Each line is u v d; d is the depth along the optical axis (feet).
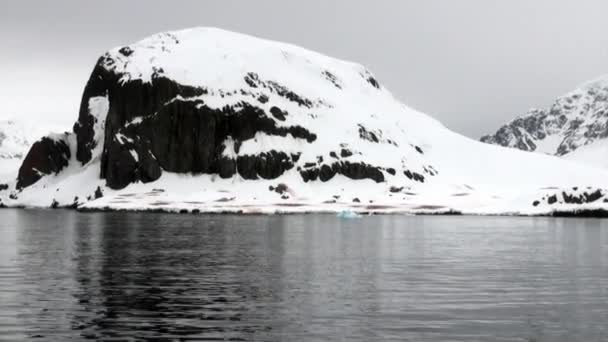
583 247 273.75
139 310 130.82
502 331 115.34
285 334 112.37
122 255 229.86
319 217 554.46
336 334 112.57
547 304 139.44
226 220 488.85
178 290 154.20
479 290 156.76
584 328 118.01
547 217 573.74
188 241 291.58
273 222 463.83
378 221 494.18
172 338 109.40
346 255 236.22
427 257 230.68
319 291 153.99
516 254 242.37
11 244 274.36
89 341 107.34
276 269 193.06
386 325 119.14
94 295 146.92
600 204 588.09
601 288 160.86
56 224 432.25
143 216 559.38
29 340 107.76
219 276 177.17
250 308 133.28
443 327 118.01
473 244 287.48
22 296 145.07
